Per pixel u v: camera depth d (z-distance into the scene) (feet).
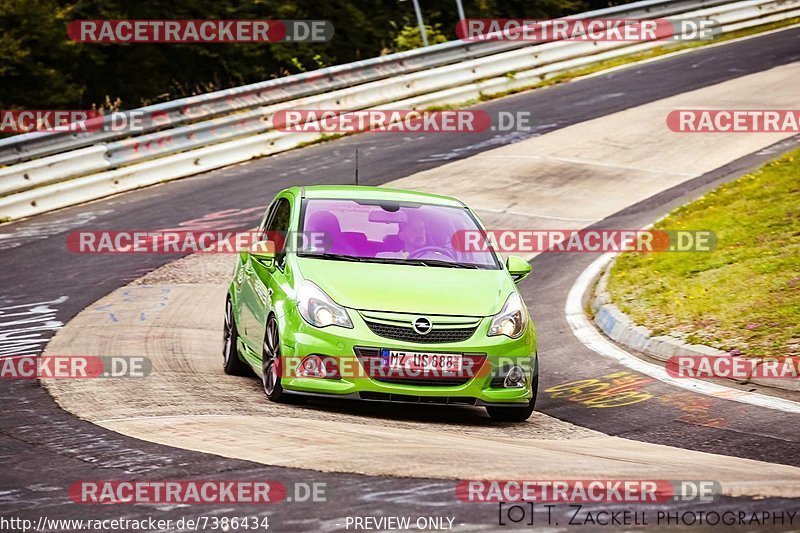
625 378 116.88
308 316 95.25
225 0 424.05
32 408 92.38
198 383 107.34
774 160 214.07
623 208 210.18
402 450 77.20
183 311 148.46
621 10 364.58
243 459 72.54
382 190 117.19
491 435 90.74
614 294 150.61
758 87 299.79
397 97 302.45
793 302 127.54
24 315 143.02
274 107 273.54
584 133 267.80
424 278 100.42
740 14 400.06
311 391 94.43
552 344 134.92
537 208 212.23
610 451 84.53
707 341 121.90
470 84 320.91
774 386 109.40
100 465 71.20
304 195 113.29
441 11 504.43
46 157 236.22
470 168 241.96
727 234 166.20
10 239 197.26
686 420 98.07
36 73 372.38
